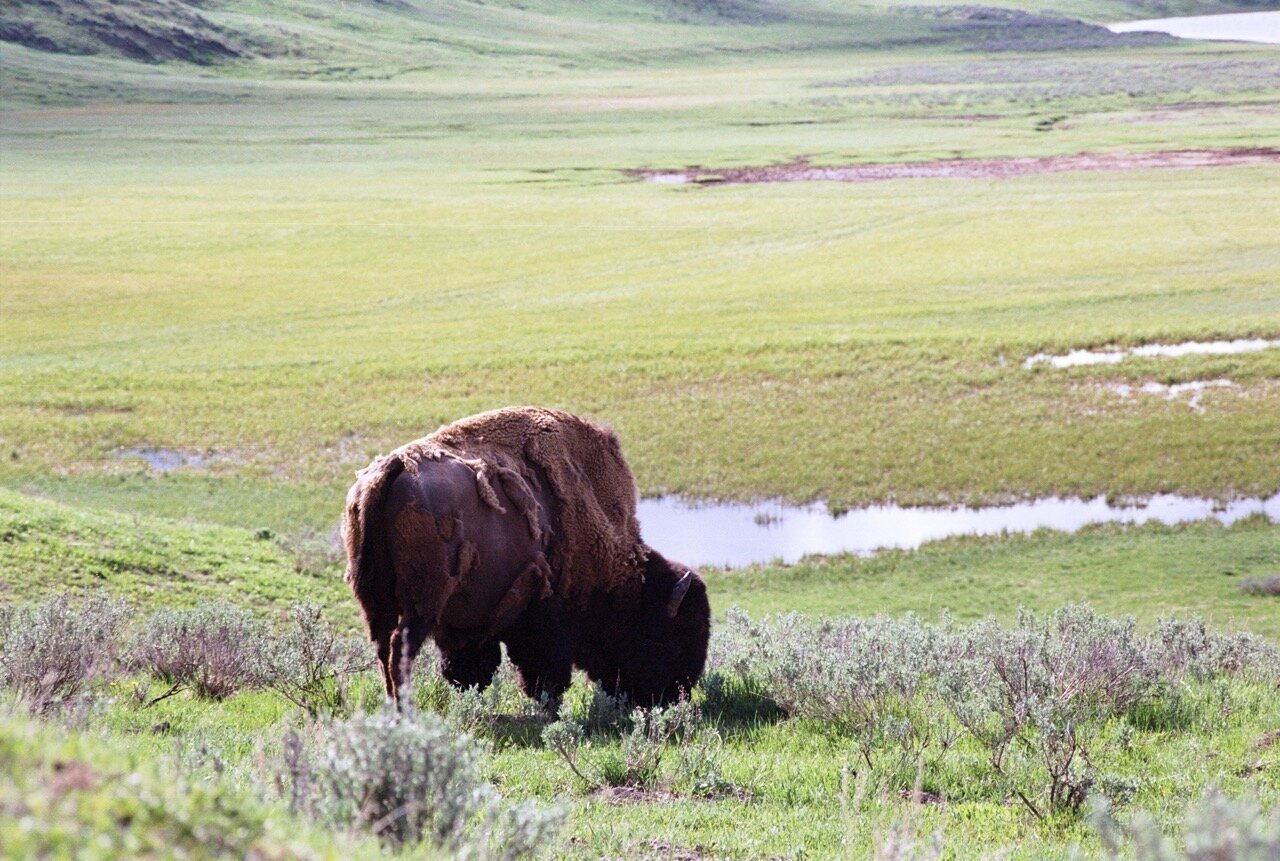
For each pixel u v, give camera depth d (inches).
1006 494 1918.1
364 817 253.8
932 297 3211.1
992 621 874.8
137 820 181.9
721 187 5305.1
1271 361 2429.9
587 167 6018.7
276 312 3206.2
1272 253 3567.9
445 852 258.1
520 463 633.6
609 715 615.5
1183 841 394.6
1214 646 848.3
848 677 605.6
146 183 5442.9
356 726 289.4
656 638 665.6
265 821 214.7
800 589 1540.4
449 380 2532.0
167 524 1451.8
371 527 554.3
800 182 5403.5
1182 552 1626.5
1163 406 2237.9
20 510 1266.0
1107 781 456.8
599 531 658.8
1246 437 2069.4
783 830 415.5
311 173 5846.5
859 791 427.2
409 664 543.8
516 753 519.8
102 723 472.1
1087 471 1975.9
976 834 417.1
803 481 1982.0
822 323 2940.5
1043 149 6210.6
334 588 1316.4
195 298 3353.8
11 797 168.6
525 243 4136.3
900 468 2018.9
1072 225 4138.8
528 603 628.1
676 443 2149.4
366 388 2485.2
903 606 1450.5
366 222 4485.7
